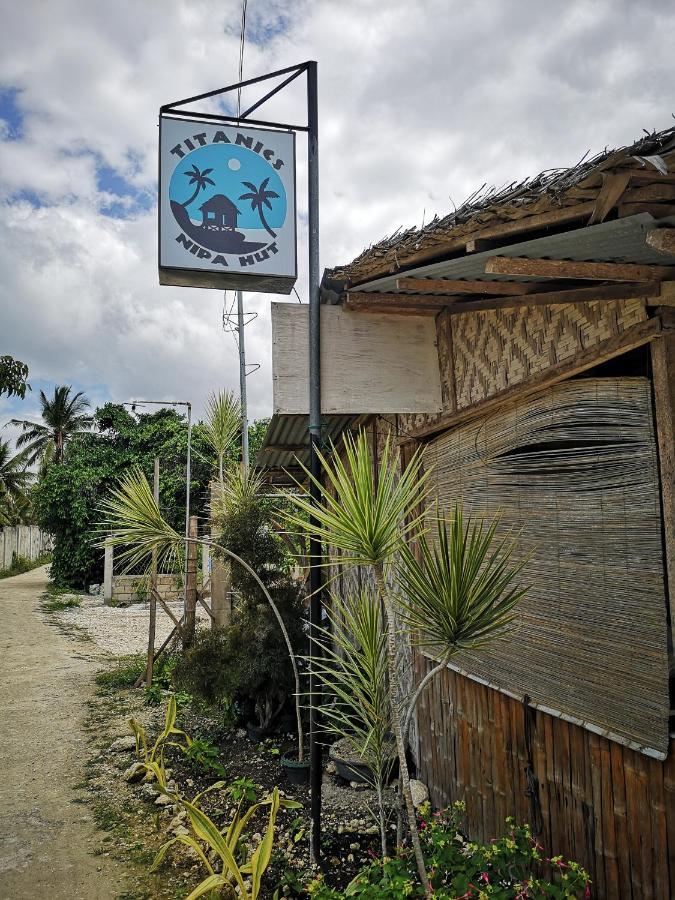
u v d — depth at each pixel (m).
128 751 5.60
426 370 3.76
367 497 2.11
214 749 5.09
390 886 2.35
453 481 3.84
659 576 2.37
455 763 3.82
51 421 34.06
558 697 2.85
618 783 2.52
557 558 2.90
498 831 3.33
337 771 4.65
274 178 3.67
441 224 2.50
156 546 4.73
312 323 3.54
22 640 11.85
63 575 20.98
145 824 4.21
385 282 3.21
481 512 3.49
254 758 5.31
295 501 2.28
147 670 7.77
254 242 3.59
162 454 21.09
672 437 2.29
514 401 3.19
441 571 2.11
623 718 2.48
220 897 3.05
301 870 3.49
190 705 6.91
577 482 2.79
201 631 6.10
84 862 3.72
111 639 12.19
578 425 2.77
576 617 2.75
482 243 2.30
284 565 5.96
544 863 2.92
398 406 3.68
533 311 3.03
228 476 6.64
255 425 17.77
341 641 3.09
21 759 5.46
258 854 2.95
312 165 3.77
